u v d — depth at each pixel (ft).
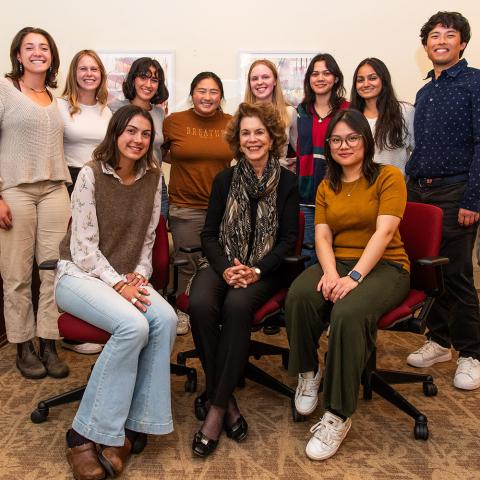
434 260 6.21
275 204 7.01
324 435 5.84
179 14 10.71
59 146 7.73
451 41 7.57
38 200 7.68
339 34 10.66
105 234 6.31
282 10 10.62
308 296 6.20
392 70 10.73
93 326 5.90
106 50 10.84
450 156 7.55
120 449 5.51
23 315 7.79
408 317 6.29
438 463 5.72
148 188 6.55
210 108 8.91
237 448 6.01
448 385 7.67
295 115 9.20
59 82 10.97
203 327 6.20
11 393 7.29
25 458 5.76
